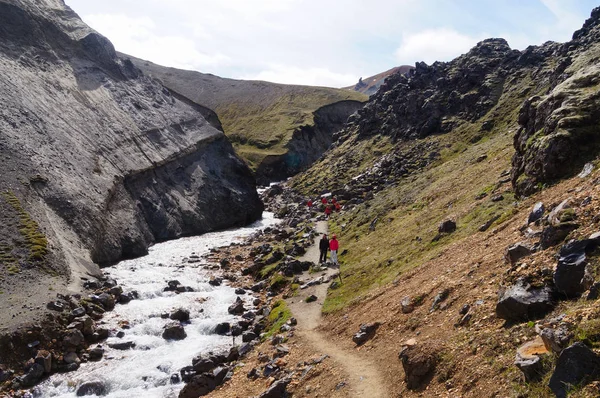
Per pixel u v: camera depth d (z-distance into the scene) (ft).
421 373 42.88
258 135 510.58
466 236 82.23
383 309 68.59
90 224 146.00
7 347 78.69
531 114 94.89
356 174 296.10
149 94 277.85
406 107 330.54
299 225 203.41
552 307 39.37
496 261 57.57
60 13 259.19
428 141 275.80
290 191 331.16
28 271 105.09
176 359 83.76
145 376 77.46
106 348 88.94
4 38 193.36
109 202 170.09
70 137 175.32
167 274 141.18
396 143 311.47
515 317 41.60
